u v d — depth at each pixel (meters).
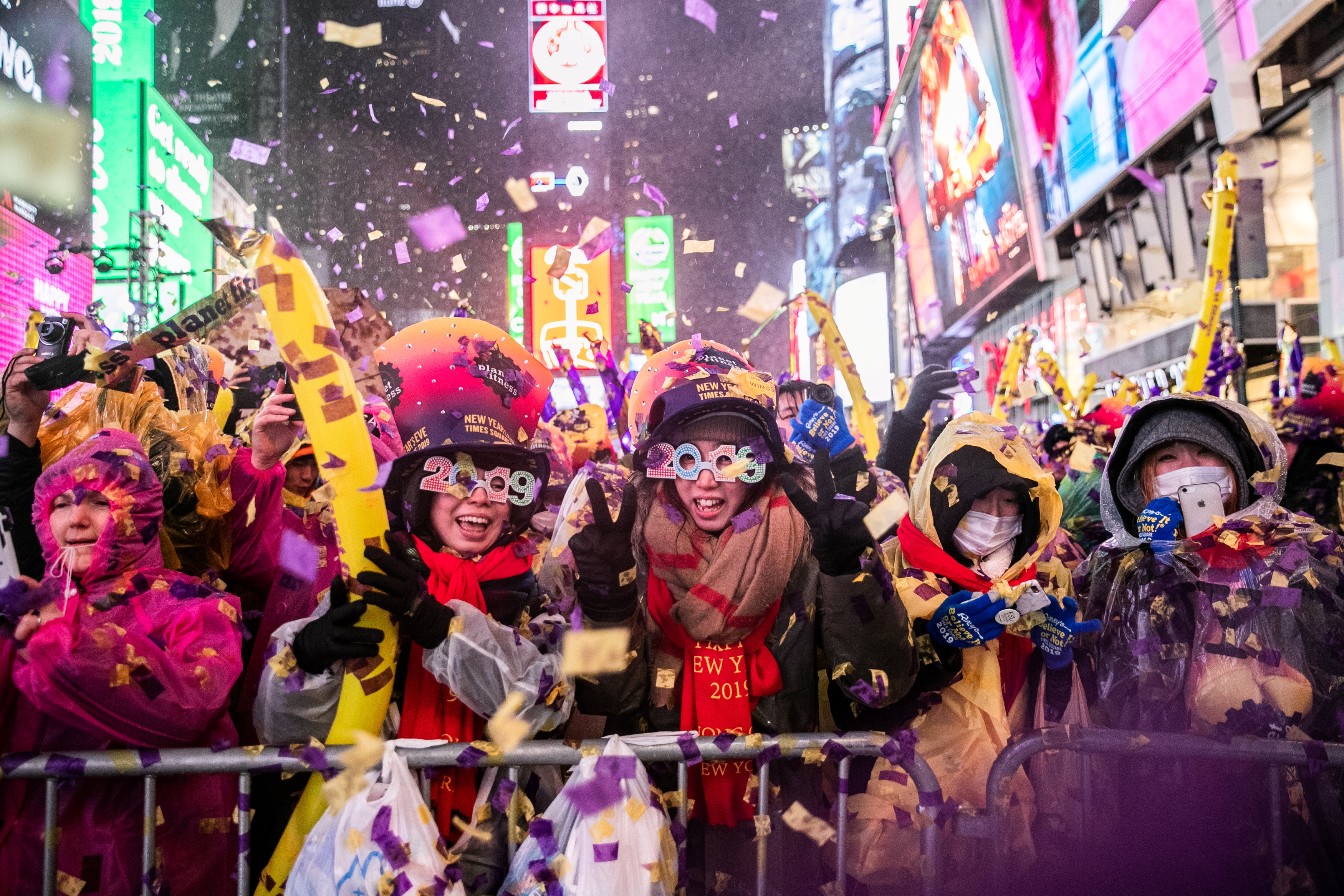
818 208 33.38
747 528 1.99
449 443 1.92
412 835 1.63
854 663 1.89
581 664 1.71
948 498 2.09
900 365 25.59
